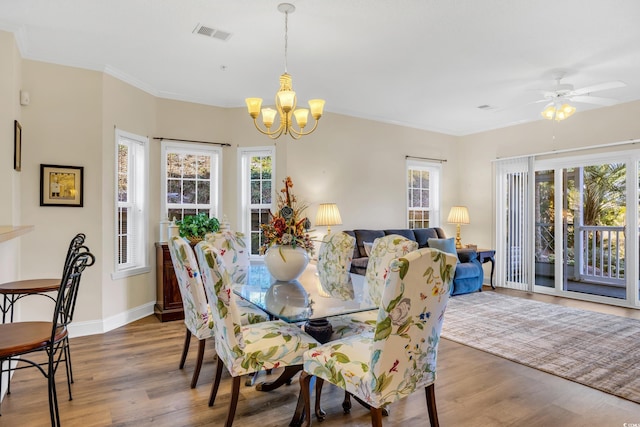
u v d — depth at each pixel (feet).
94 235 12.37
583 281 17.84
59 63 11.90
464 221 20.89
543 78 13.84
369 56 11.87
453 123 20.75
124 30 10.16
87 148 12.28
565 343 11.53
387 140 20.06
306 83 14.42
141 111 14.42
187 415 7.38
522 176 19.97
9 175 9.87
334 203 17.94
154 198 15.07
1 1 8.71
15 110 10.30
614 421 7.31
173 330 12.76
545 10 9.11
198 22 9.72
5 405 7.70
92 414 7.38
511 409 7.74
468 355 10.66
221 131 16.57
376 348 5.39
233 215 16.71
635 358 10.34
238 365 6.64
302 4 8.85
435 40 10.74
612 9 9.05
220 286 6.45
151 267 14.88
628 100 16.25
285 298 8.39
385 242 10.14
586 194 17.85
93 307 12.34
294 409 7.69
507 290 19.81
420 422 7.29
